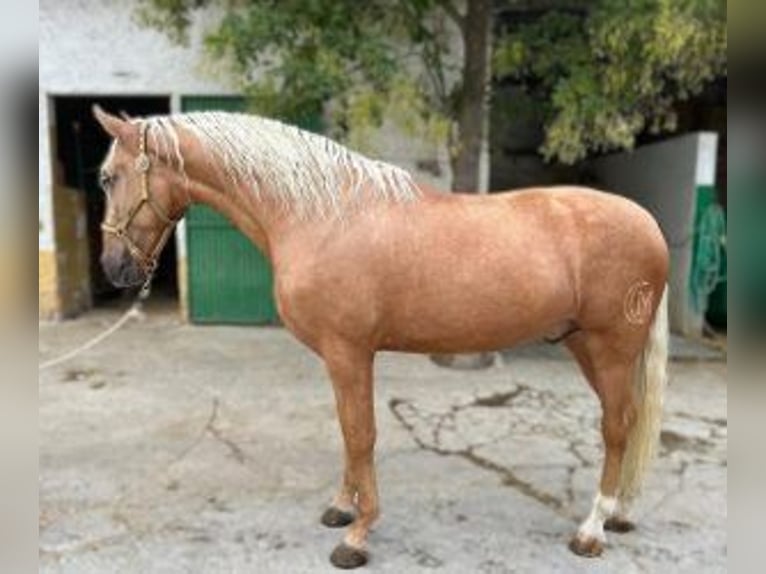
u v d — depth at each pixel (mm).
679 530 2818
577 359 2779
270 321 6512
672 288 6867
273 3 4457
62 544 2648
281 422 3971
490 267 2367
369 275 2338
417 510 2947
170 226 2523
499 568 2523
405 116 4766
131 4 6051
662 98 5285
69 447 3582
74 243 6871
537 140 9445
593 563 2566
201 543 2670
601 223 2451
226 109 6223
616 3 4363
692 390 4754
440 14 5480
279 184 2395
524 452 3584
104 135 8000
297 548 2645
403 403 4332
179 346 5688
